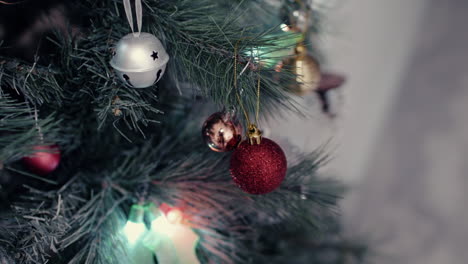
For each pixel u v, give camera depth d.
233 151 0.53
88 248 0.52
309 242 0.70
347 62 1.02
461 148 1.15
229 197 0.56
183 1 0.51
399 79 1.17
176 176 0.56
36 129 0.47
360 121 1.09
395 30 1.12
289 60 0.57
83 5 0.51
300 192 0.58
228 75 0.49
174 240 0.54
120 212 0.55
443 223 1.12
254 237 0.62
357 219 1.11
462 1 1.22
